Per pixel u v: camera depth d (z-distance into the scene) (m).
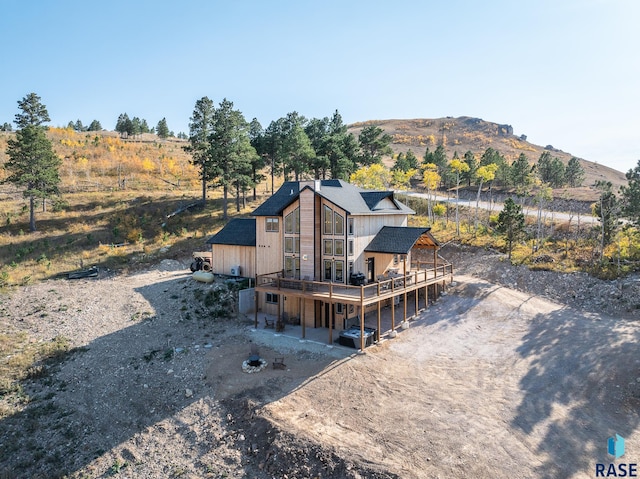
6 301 28.23
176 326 25.11
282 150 53.91
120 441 15.39
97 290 30.91
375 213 26.84
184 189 64.25
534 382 17.92
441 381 18.38
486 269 33.03
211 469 13.74
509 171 61.06
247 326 25.70
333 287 23.77
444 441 14.10
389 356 20.92
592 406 15.98
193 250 40.81
